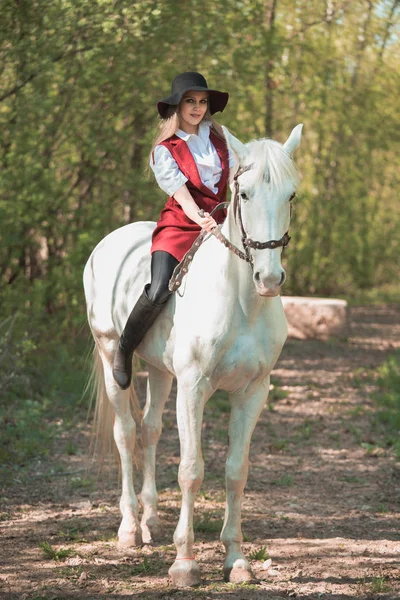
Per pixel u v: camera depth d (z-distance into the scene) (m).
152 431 6.31
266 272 4.39
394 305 23.69
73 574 5.40
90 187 14.26
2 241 12.07
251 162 4.57
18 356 10.72
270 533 6.32
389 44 18.70
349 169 21.95
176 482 7.63
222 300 4.94
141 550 5.90
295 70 17.00
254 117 16.39
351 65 19.12
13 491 7.26
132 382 6.50
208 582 5.27
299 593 5.09
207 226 5.04
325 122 19.88
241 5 12.58
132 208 15.01
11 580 5.30
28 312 12.62
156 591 5.11
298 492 7.47
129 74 12.21
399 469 8.29
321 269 23.17
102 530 6.32
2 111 11.84
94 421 6.67
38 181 12.49
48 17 10.15
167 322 5.34
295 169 4.56
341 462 8.53
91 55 11.04
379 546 6.02
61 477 7.71
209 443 9.12
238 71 13.20
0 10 9.48
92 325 6.48
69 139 13.28
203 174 5.39
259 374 5.07
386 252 26.59
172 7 10.91
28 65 10.72
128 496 6.14
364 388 12.37
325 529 6.43
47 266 13.88
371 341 17.12
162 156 5.32
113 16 10.28
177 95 5.30
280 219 4.45
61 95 12.48
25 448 8.41
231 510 5.31
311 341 16.75
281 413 10.67
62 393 10.80
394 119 20.30
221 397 11.48
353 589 5.18
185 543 5.23
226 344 4.94
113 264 6.32
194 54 12.48
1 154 12.50
